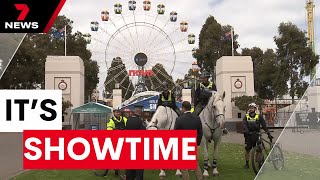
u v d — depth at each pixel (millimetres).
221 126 10289
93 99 56312
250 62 36000
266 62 54719
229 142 23453
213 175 10977
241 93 35688
